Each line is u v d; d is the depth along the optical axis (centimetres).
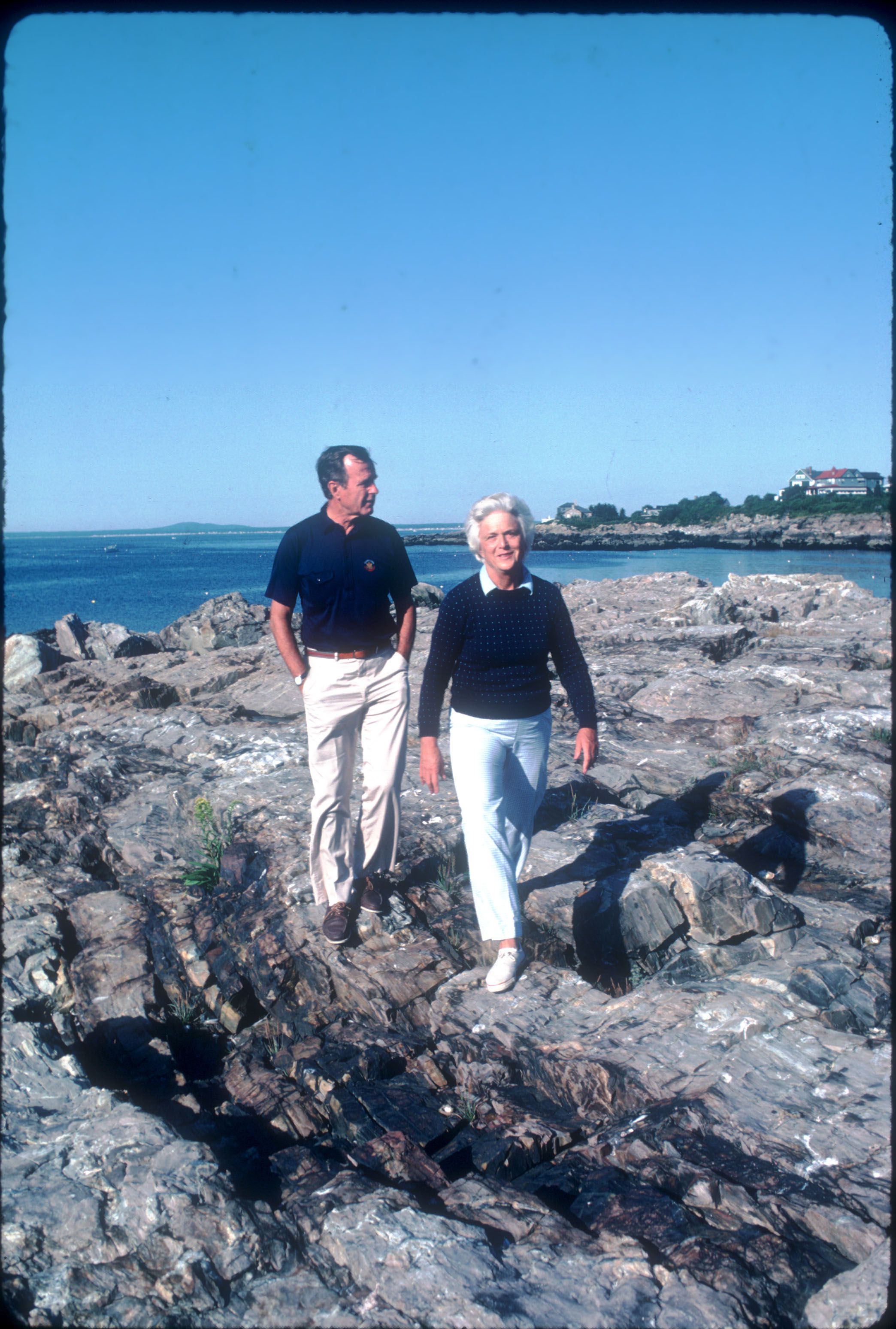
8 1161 242
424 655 1011
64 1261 209
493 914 343
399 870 430
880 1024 316
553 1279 203
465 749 346
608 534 11862
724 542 10975
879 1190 227
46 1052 311
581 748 352
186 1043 377
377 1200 230
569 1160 260
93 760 663
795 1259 210
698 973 354
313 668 366
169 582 8000
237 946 398
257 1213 226
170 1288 201
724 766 591
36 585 7725
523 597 336
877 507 10381
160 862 499
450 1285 200
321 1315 195
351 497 344
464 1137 285
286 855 456
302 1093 320
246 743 684
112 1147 246
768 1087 274
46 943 415
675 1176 239
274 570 362
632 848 447
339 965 367
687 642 970
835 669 797
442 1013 339
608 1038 307
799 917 387
